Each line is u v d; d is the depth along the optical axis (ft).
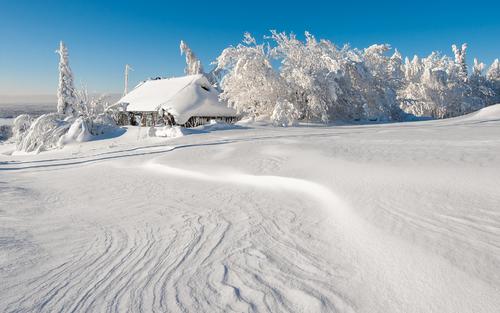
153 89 155.63
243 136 72.59
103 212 24.02
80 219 22.52
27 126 127.65
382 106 140.15
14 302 11.37
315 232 16.05
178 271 13.26
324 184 22.35
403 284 10.52
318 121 123.54
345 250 13.61
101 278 13.07
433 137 42.32
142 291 11.75
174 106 129.59
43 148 103.50
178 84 147.13
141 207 24.45
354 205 17.80
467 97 208.95
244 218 19.45
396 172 21.76
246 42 122.72
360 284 10.97
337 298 10.35
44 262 15.01
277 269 12.71
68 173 47.37
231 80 122.11
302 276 11.96
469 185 17.26
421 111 195.62
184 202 24.71
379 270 11.60
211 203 23.67
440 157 25.00
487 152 25.23
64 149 95.61
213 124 99.50
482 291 9.48
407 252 12.21
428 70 196.03
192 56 214.28
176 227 19.03
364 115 139.64
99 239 18.01
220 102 140.56
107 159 57.52
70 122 112.16
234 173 31.22
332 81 119.34
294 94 122.93
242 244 15.62
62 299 11.47
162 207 23.89
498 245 11.57
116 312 10.41
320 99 118.52
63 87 167.73
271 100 119.96
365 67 134.72
